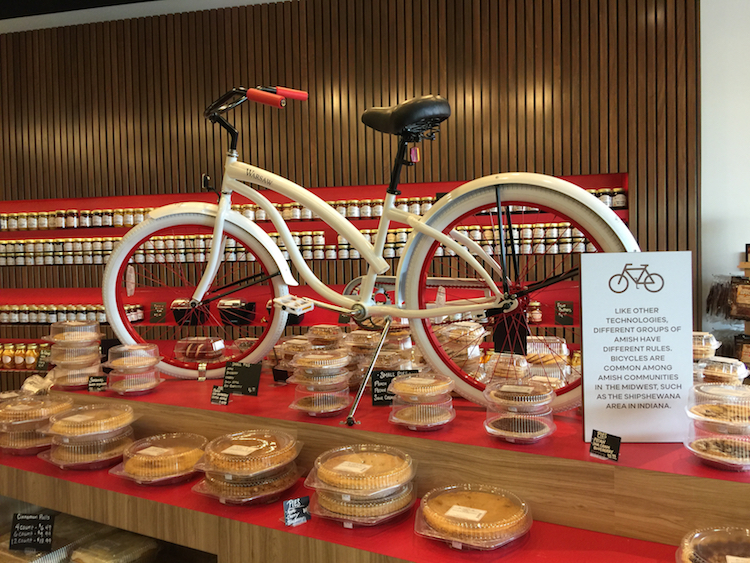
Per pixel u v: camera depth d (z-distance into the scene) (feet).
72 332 7.68
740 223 12.22
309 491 5.26
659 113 12.19
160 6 15.12
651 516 4.23
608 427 4.78
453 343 6.82
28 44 15.66
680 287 4.66
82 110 15.37
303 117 14.07
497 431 4.86
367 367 6.66
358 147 13.79
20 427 6.44
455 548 4.12
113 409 6.37
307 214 13.65
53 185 15.67
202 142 14.65
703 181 12.42
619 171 12.46
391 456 4.89
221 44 14.48
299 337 8.14
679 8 11.99
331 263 13.60
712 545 3.52
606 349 4.75
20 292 16.10
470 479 4.88
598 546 4.19
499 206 5.72
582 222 5.41
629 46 12.33
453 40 13.21
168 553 5.89
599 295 4.75
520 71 12.84
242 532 4.64
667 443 4.75
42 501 5.86
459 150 13.21
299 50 14.06
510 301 5.88
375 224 13.69
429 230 5.90
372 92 13.66
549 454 4.55
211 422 6.22
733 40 12.17
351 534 4.37
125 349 7.21
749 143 12.10
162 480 5.41
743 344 10.68
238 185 7.29
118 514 5.35
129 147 15.12
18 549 5.80
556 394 5.77
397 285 6.29
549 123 12.72
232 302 10.16
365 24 13.69
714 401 4.36
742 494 3.93
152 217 7.61
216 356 7.99
